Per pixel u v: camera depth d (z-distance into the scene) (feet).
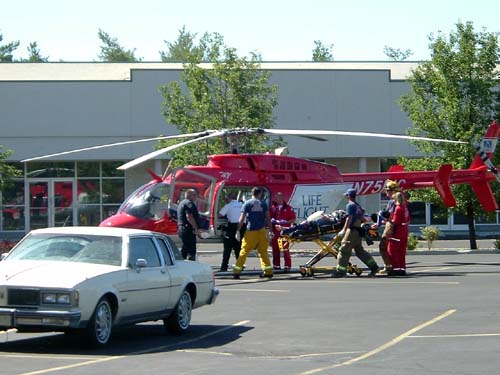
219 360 35.22
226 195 75.92
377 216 72.74
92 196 142.61
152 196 75.82
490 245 115.65
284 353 36.91
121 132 138.82
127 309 39.01
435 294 57.52
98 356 36.17
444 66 105.29
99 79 149.48
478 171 87.40
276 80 138.92
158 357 35.96
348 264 71.10
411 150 140.26
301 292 60.03
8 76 161.58
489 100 104.99
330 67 161.68
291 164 78.54
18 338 41.93
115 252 40.09
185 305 43.68
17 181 141.28
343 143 140.26
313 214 73.31
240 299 56.70
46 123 138.62
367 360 34.86
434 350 36.99
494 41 105.60
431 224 144.97
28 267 38.14
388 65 164.86
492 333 41.45
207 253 105.60
